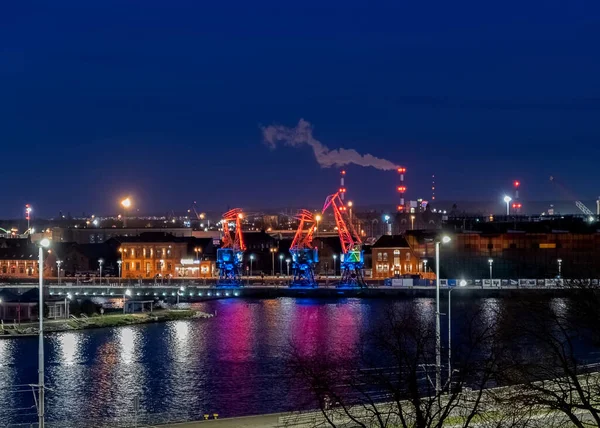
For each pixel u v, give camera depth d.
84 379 95.94
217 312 170.38
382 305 177.50
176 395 86.06
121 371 100.56
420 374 70.00
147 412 78.38
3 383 94.25
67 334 136.62
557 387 62.44
